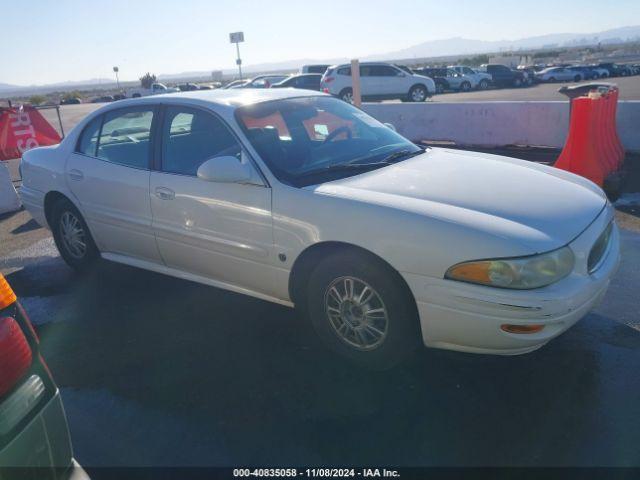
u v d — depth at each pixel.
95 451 2.61
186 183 3.66
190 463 2.50
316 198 3.10
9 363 1.71
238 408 2.88
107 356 3.48
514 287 2.58
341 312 3.13
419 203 2.91
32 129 11.20
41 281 4.82
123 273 4.90
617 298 3.91
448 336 2.79
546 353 3.23
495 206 2.90
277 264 3.32
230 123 3.57
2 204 7.56
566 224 2.84
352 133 4.04
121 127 4.19
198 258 3.77
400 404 2.83
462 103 10.21
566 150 6.71
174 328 3.80
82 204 4.45
